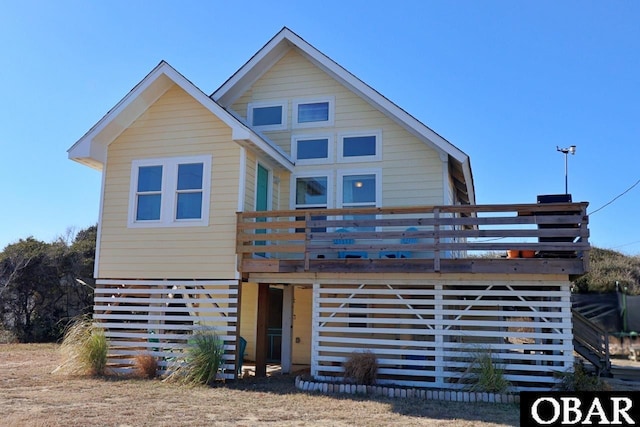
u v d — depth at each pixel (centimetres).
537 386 973
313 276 1084
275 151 1212
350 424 726
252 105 1396
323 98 1350
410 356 1157
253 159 1194
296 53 1389
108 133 1209
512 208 968
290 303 1295
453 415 794
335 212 1056
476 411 824
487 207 977
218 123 1166
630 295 2195
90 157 1180
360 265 1029
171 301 1133
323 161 1319
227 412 791
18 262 2188
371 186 1284
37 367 1254
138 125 1220
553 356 953
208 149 1162
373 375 999
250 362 1495
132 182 1200
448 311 1008
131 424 702
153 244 1160
